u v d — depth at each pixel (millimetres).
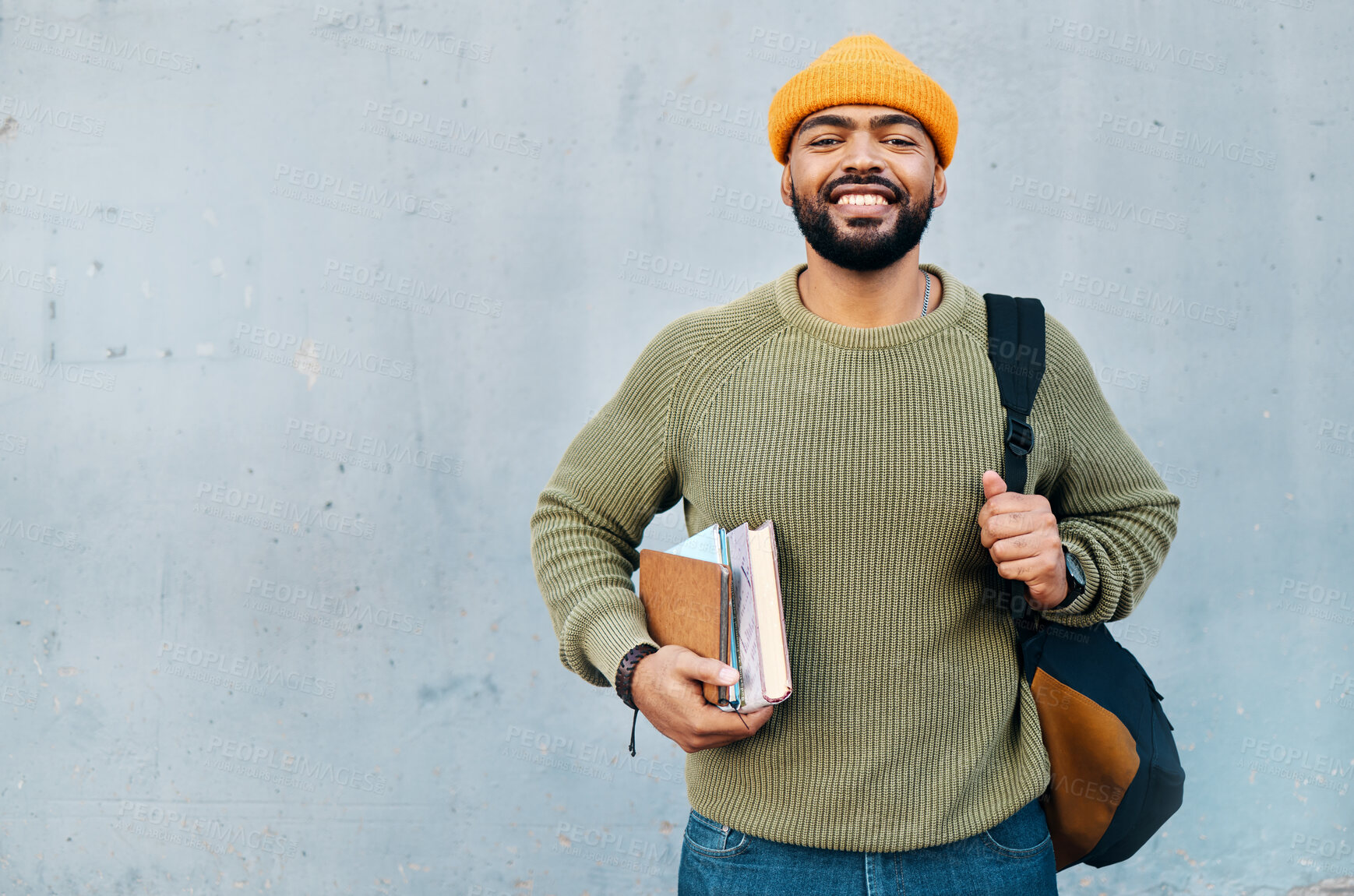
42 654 2592
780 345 1418
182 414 2535
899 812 1348
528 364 2488
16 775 2613
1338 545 2469
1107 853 1509
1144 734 1407
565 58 2455
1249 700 2482
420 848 2547
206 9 2482
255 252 2506
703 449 1418
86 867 2613
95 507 2564
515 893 2541
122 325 2533
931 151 1428
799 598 1373
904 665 1359
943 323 1407
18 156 2523
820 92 1389
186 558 2553
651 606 1421
